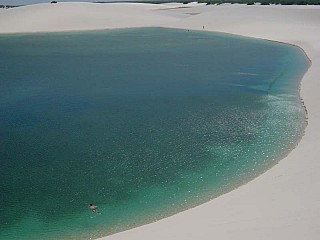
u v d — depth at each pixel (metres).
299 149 21.02
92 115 27.31
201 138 23.02
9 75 39.41
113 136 23.61
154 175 18.92
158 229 14.59
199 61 45.19
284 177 17.97
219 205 16.08
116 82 36.06
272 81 35.59
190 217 15.33
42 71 41.06
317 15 73.50
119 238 14.19
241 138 22.88
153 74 39.09
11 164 20.28
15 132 24.45
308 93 30.83
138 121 26.02
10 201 16.98
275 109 27.78
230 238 13.44
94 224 15.30
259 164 19.70
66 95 32.12
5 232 14.91
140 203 16.66
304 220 14.08
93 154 21.27
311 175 17.75
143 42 60.72
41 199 17.11
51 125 25.55
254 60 45.00
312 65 40.41
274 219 14.45
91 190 17.75
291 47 52.38
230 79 36.66
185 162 20.11
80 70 41.25
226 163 19.91
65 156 21.09
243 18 77.00
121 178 18.72
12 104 29.92
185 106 28.95
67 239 14.45
